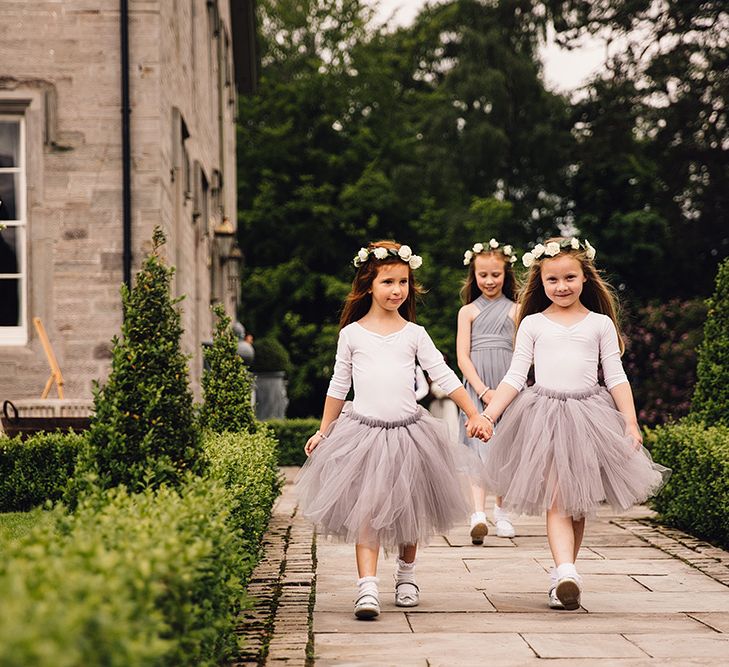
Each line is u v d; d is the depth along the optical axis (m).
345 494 5.26
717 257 30.42
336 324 32.06
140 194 11.30
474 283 8.31
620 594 5.85
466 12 33.50
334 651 4.46
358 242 33.81
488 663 4.23
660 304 25.67
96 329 11.21
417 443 5.40
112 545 3.02
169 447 4.72
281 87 33.97
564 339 5.73
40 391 11.15
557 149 31.83
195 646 3.25
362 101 34.69
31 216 11.23
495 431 5.83
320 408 33.44
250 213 32.84
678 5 25.83
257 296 32.94
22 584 2.23
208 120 17.94
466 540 7.93
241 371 8.86
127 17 11.34
